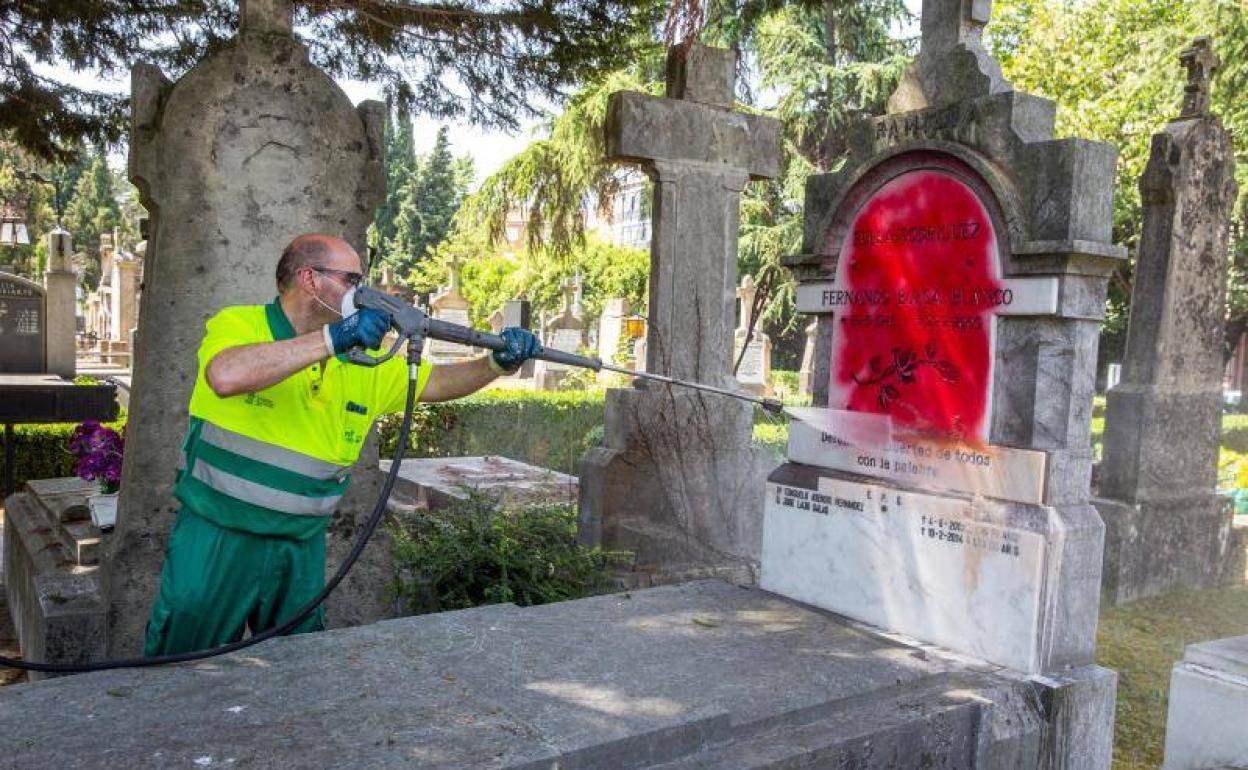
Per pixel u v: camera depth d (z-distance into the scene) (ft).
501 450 38.55
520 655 8.42
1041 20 52.31
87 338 97.71
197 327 12.03
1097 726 9.20
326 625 12.79
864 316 10.89
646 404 16.63
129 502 11.77
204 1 21.36
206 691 7.19
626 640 9.05
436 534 14.42
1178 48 42.68
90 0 20.13
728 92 17.22
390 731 6.61
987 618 9.41
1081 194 8.92
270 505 8.14
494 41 20.67
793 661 8.73
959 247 9.83
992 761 8.45
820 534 11.08
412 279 132.46
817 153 63.72
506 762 6.21
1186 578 19.84
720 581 11.85
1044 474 9.05
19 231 51.44
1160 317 19.57
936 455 10.02
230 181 12.09
